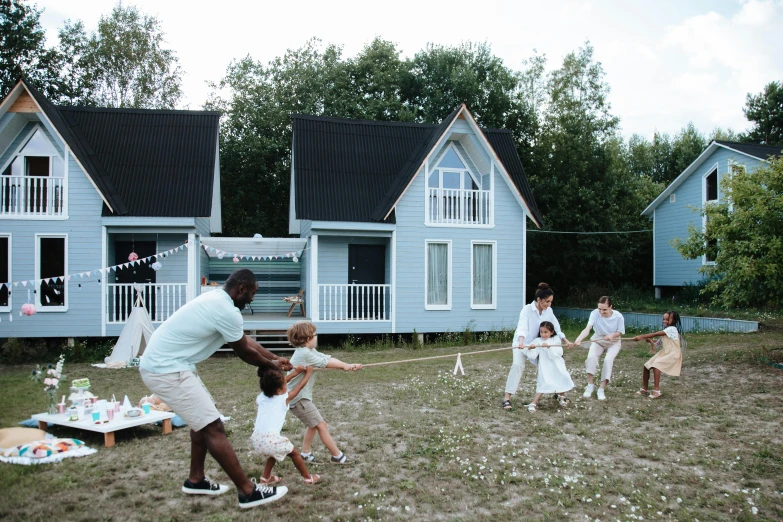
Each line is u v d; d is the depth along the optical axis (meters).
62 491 5.43
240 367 13.98
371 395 10.01
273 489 5.16
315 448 6.78
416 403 9.32
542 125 33.94
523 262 19.78
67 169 16.48
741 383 10.64
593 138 31.72
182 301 17.73
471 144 19.34
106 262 16.69
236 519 4.80
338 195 18.67
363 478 5.80
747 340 16.39
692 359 13.20
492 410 8.77
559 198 30.27
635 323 23.14
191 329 5.04
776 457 6.51
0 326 16.12
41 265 16.61
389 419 8.19
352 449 6.76
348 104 30.45
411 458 6.44
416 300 18.80
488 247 19.66
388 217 18.48
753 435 7.40
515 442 7.09
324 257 19.08
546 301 8.84
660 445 6.96
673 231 28.48
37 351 16.03
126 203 16.86
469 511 5.04
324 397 9.83
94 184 16.20
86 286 16.50
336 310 18.20
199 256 18.56
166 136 18.67
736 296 12.14
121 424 7.09
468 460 6.28
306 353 5.98
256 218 31.48
